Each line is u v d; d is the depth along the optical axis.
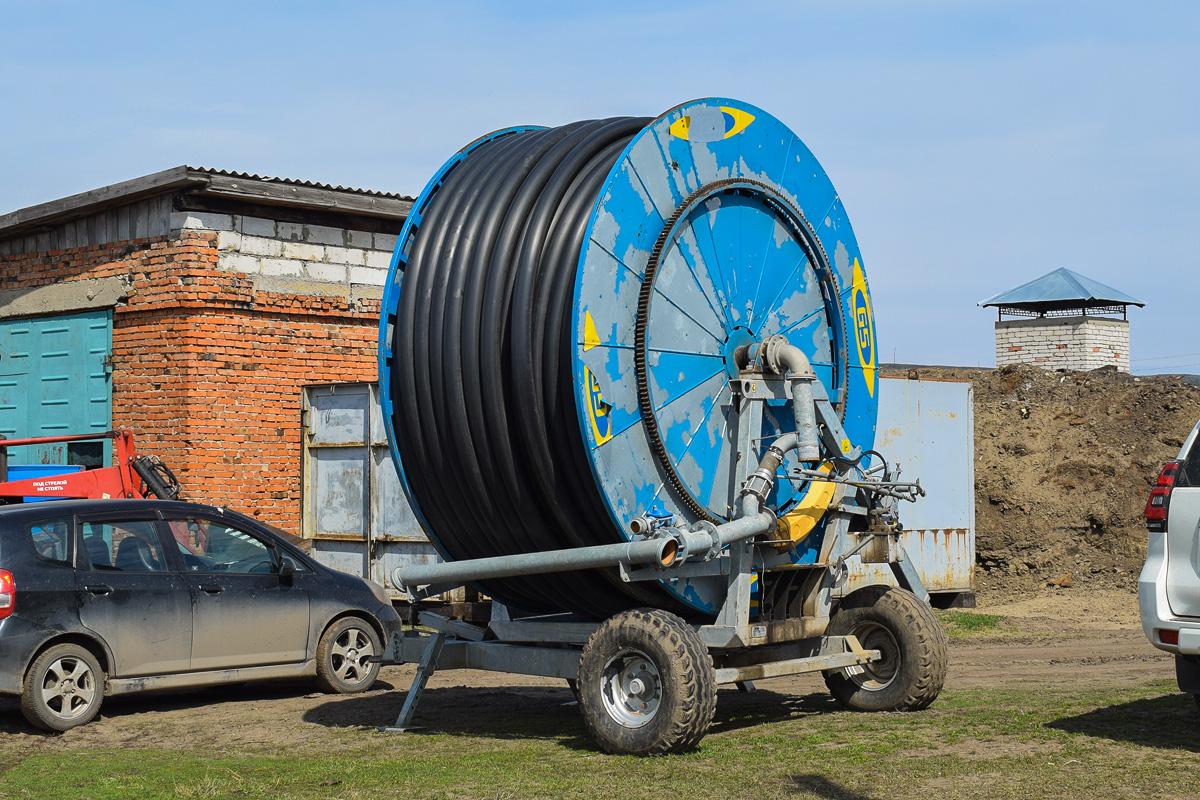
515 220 7.79
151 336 16.17
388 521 14.92
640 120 8.56
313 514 15.67
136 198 16.16
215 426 15.91
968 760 6.61
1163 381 21.64
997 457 20.36
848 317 9.27
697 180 8.02
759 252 8.57
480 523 8.09
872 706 8.55
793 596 8.64
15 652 8.66
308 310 16.78
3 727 9.05
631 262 7.53
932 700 8.42
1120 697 8.74
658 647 6.99
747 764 6.72
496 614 8.73
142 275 16.27
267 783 6.71
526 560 7.62
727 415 8.17
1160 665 11.45
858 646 8.39
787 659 8.35
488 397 7.61
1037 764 6.46
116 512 9.55
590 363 7.23
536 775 6.63
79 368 17.00
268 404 16.39
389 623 10.88
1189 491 7.01
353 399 15.36
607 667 7.24
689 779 6.40
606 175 7.82
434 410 7.88
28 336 17.67
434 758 7.30
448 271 7.89
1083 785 5.98
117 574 9.32
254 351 16.30
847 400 9.20
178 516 9.89
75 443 17.02
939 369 27.27
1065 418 20.88
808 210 8.98
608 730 7.15
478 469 7.76
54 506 9.34
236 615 9.88
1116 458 19.56
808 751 7.02
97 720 9.29
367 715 9.23
